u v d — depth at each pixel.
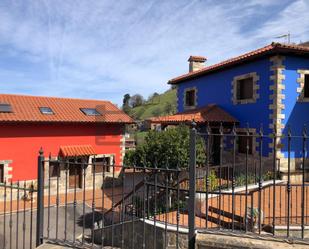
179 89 19.44
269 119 11.81
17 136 14.92
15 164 14.83
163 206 7.92
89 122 16.70
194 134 3.87
